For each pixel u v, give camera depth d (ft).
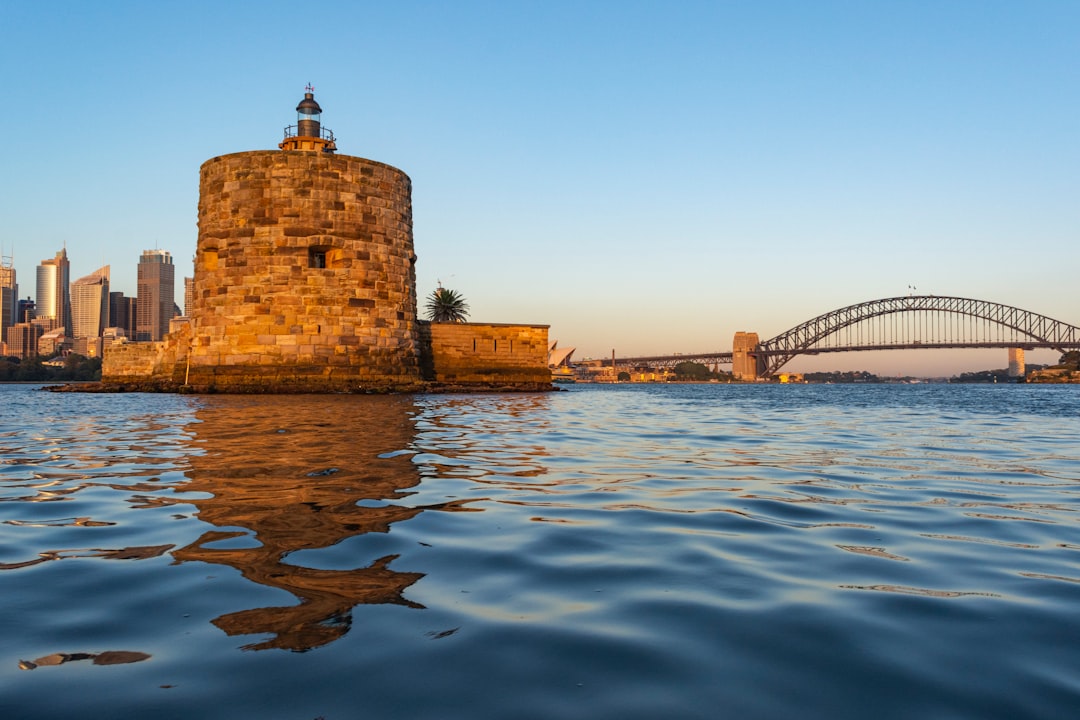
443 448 42.47
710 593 15.11
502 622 13.19
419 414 74.23
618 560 17.72
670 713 9.73
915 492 28.76
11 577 15.80
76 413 75.36
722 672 11.10
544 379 168.25
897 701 10.12
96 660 11.35
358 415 70.85
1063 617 13.62
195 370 133.69
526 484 29.58
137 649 11.80
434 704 9.94
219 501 24.68
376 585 15.37
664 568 17.03
